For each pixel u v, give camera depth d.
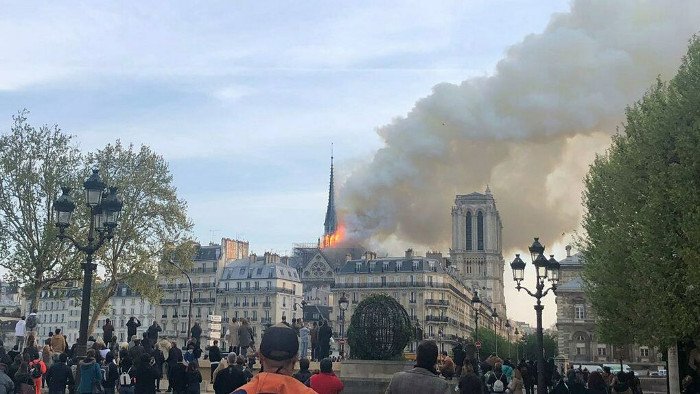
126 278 59.91
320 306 137.12
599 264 38.94
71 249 55.94
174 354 28.11
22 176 54.47
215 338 44.28
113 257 59.22
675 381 36.84
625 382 31.66
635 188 33.31
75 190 55.84
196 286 133.38
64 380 22.69
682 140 29.06
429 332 125.69
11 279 55.28
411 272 128.38
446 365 17.02
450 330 130.12
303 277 165.25
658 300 30.34
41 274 55.00
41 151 55.97
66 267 55.16
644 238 30.77
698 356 31.48
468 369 18.22
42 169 55.78
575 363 108.75
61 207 22.67
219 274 133.12
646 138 31.88
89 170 58.03
